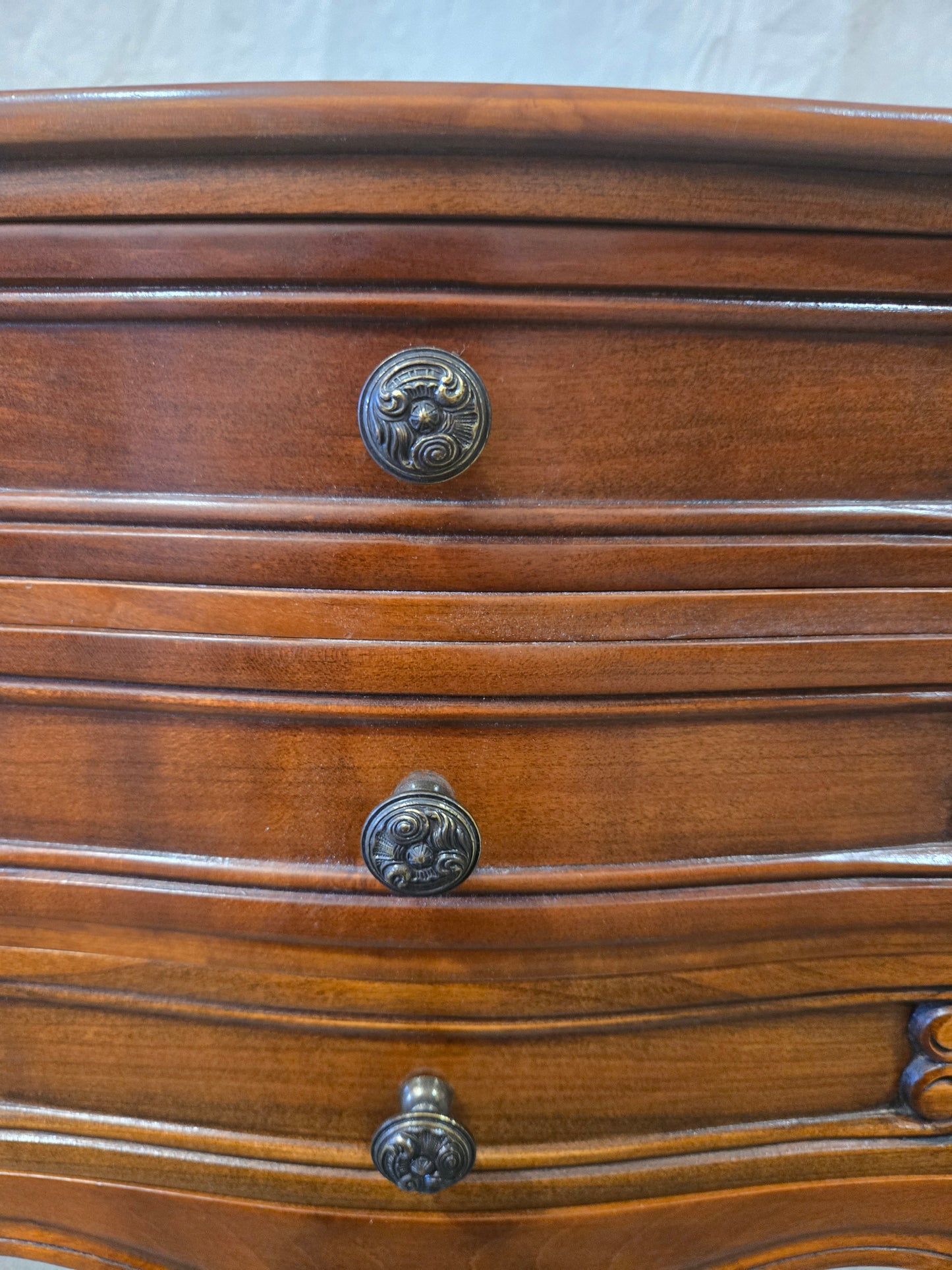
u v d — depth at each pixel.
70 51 0.47
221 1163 0.28
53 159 0.21
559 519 0.23
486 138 0.20
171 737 0.25
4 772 0.26
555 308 0.22
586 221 0.21
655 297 0.22
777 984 0.28
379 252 0.22
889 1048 0.29
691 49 0.47
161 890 0.26
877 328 0.23
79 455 0.24
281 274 0.22
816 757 0.26
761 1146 0.29
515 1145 0.29
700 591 0.24
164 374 0.23
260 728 0.25
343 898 0.26
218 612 0.24
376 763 0.25
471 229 0.21
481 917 0.26
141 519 0.24
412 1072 0.28
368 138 0.20
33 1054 0.29
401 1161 0.26
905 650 0.25
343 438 0.23
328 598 0.24
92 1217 0.29
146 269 0.22
